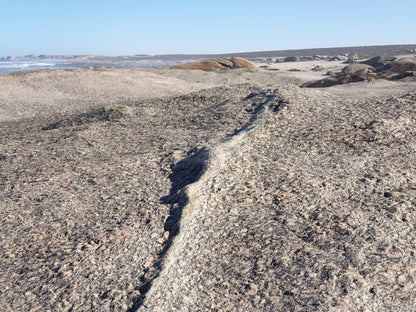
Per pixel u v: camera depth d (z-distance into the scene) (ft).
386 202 12.10
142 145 19.20
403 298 8.77
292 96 23.26
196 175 14.78
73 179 15.74
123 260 10.49
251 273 9.76
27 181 15.96
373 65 111.34
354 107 21.52
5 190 15.28
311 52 432.25
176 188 14.07
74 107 46.19
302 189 13.16
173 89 61.36
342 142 16.88
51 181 15.70
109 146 19.52
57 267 10.43
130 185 14.75
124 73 70.28
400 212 11.55
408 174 13.64
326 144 16.81
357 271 9.50
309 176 13.99
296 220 11.62
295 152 16.21
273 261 10.08
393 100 22.00
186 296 9.13
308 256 10.12
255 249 10.57
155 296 9.07
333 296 8.82
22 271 10.41
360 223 11.17
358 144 16.53
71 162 17.66
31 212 13.35
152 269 10.00
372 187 13.00
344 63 176.24
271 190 13.29
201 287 9.42
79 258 10.71
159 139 19.84
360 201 12.28
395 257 9.88
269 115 20.49
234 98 26.91
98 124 24.64
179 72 84.38
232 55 509.76
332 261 9.87
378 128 17.67
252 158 15.66
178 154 17.10
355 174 13.96
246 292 9.20
